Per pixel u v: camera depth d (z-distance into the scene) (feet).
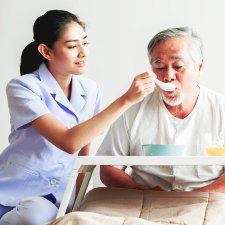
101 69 9.89
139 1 9.78
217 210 5.41
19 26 10.57
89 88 7.39
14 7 10.57
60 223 4.63
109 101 9.85
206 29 9.40
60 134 6.15
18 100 6.55
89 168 6.31
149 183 6.75
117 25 9.88
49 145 6.70
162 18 9.67
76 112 7.07
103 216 4.77
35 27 7.03
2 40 10.62
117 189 6.07
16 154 6.77
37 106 6.45
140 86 5.82
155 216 5.47
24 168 6.72
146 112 6.82
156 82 6.37
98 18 9.97
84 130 5.99
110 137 6.96
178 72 6.46
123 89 9.81
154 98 6.85
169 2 9.62
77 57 6.80
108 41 9.91
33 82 6.76
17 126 6.50
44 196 6.88
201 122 6.64
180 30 6.51
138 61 9.78
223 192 6.17
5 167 6.84
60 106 6.95
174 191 5.97
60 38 6.72
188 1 9.52
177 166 6.59
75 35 6.74
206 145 6.31
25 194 6.75
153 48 6.57
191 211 5.44
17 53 10.59
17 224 6.45
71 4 10.16
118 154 6.89
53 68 7.00
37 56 7.18
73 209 6.81
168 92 6.48
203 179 6.54
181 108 6.66
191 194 5.70
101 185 7.36
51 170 6.79
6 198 6.69
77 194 7.32
